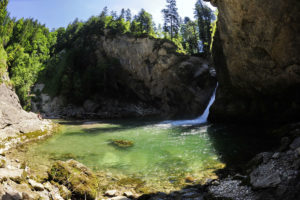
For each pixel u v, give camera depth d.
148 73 50.19
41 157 10.20
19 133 13.88
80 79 52.19
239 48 16.00
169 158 10.12
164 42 48.75
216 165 8.68
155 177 7.82
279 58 12.60
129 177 7.91
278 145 10.53
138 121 29.25
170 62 46.06
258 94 16.97
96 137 15.77
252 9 12.60
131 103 52.41
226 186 6.21
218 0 15.92
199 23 60.62
